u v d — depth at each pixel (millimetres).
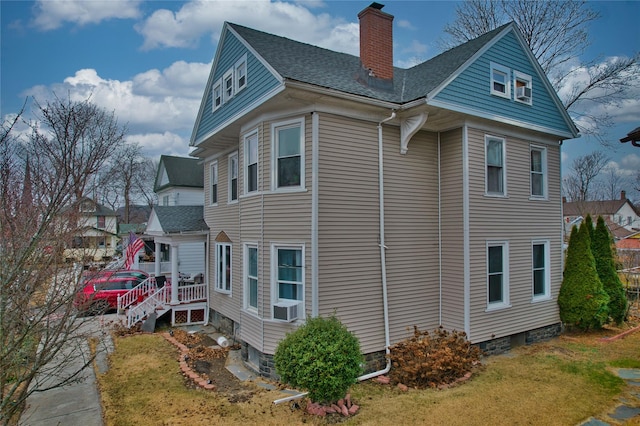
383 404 6754
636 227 56469
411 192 9656
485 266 9758
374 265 8953
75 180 7266
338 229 8477
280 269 8883
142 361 9336
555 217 11727
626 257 23453
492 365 8852
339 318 8414
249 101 9484
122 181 40062
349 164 8688
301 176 8500
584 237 11570
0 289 4711
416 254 9656
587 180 49094
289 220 8617
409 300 9484
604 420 6102
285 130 8930
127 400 7074
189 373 8438
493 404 6672
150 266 24594
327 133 8422
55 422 6254
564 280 11664
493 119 9812
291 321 8305
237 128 10633
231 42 10969
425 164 9930
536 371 8375
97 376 8328
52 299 5520
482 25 21844
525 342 10695
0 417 4781
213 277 13500
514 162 10633
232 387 7926
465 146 9492
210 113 12664
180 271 21312
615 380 7785
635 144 9906
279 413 6461
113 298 15805
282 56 9344
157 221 14680
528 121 10742
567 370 8398
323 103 8375
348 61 11078
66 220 6770
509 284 10281
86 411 6664
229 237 12180
